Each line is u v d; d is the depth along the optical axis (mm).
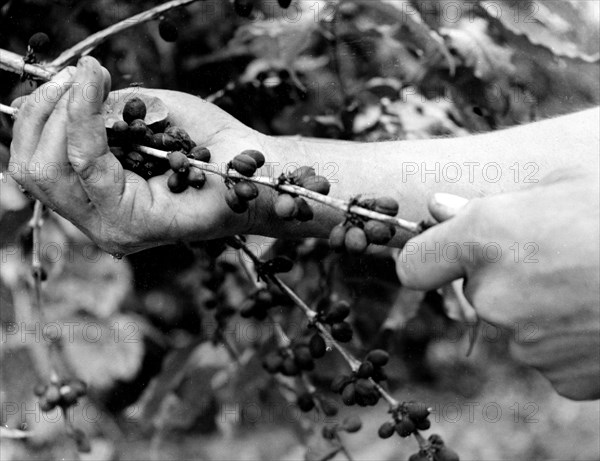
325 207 851
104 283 1119
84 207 803
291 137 1003
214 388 1176
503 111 1079
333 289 1124
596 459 1397
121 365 1154
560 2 1064
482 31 1070
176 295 1140
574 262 653
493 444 1390
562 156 856
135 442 1197
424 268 688
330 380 1181
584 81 1073
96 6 1037
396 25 1070
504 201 675
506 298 675
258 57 1072
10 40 1031
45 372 1117
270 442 1288
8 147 1031
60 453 1166
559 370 691
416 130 1072
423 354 1254
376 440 1380
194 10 1058
